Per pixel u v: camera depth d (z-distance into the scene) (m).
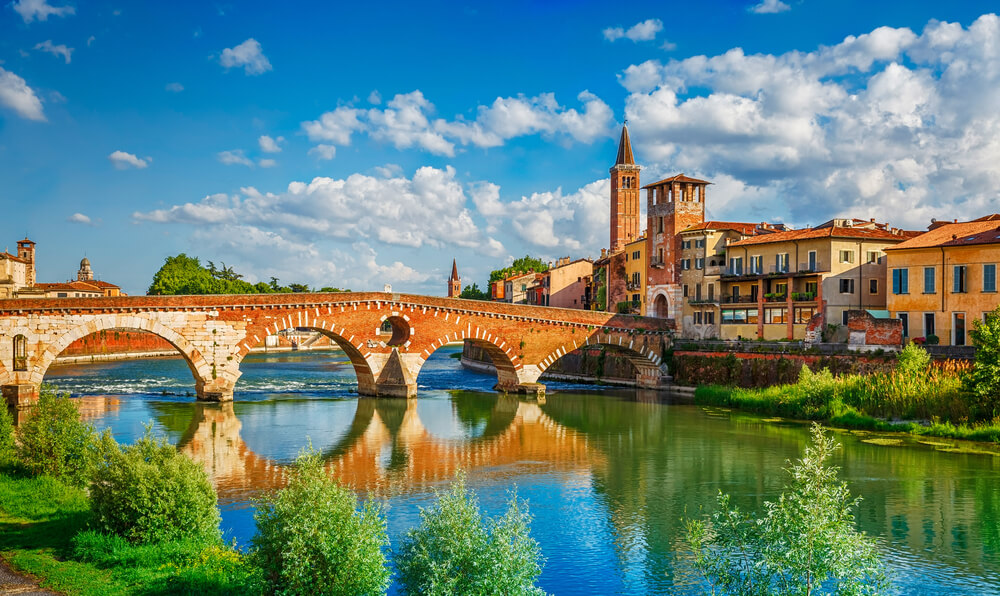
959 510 33.94
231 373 68.69
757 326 81.88
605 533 31.55
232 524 31.52
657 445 50.03
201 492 25.38
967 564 27.66
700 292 88.38
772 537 18.20
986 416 50.53
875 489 37.34
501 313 78.88
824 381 61.09
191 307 67.06
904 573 26.81
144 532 23.91
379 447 49.81
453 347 195.38
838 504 18.59
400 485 38.97
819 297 75.19
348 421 61.09
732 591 19.00
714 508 34.88
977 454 44.97
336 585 18.30
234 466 43.06
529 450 48.69
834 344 67.00
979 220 74.62
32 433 33.62
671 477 40.94
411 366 75.31
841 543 17.56
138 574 21.00
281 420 61.12
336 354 164.00
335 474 41.50
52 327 62.06
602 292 114.50
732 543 19.50
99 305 63.47
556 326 81.56
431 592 17.22
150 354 141.75
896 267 68.25
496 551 18.28
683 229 91.00
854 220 85.44
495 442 51.75
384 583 19.36
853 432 52.88
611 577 26.92
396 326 81.75
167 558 22.56
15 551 22.91
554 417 63.62
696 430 55.91
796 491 18.58
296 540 18.31
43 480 31.72
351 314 73.62
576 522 33.00
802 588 17.67
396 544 28.56
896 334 63.72
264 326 69.75
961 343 63.22
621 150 140.38
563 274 132.25
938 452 45.59
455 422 61.00
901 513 33.53
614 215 139.88
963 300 63.06
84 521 25.45
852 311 65.19
